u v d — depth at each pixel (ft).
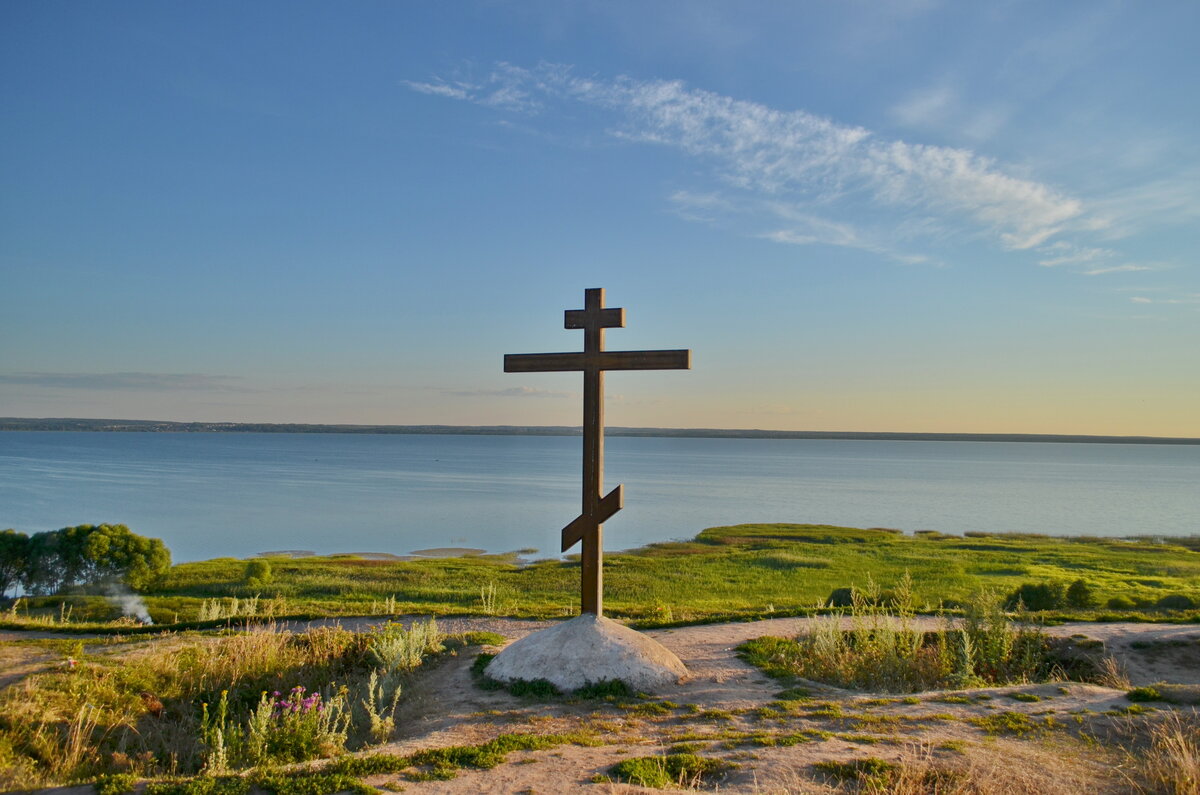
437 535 189.16
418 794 19.70
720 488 353.51
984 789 19.71
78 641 38.63
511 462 600.39
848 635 40.68
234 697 32.14
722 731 25.75
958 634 40.52
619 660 32.99
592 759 22.66
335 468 483.92
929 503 287.69
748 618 49.55
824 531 176.14
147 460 539.29
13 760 23.26
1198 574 108.58
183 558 153.69
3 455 587.68
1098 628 44.80
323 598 88.38
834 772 21.08
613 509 35.63
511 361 37.50
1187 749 21.12
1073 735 24.02
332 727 28.35
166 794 19.42
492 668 34.47
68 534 97.35
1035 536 182.91
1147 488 399.24
